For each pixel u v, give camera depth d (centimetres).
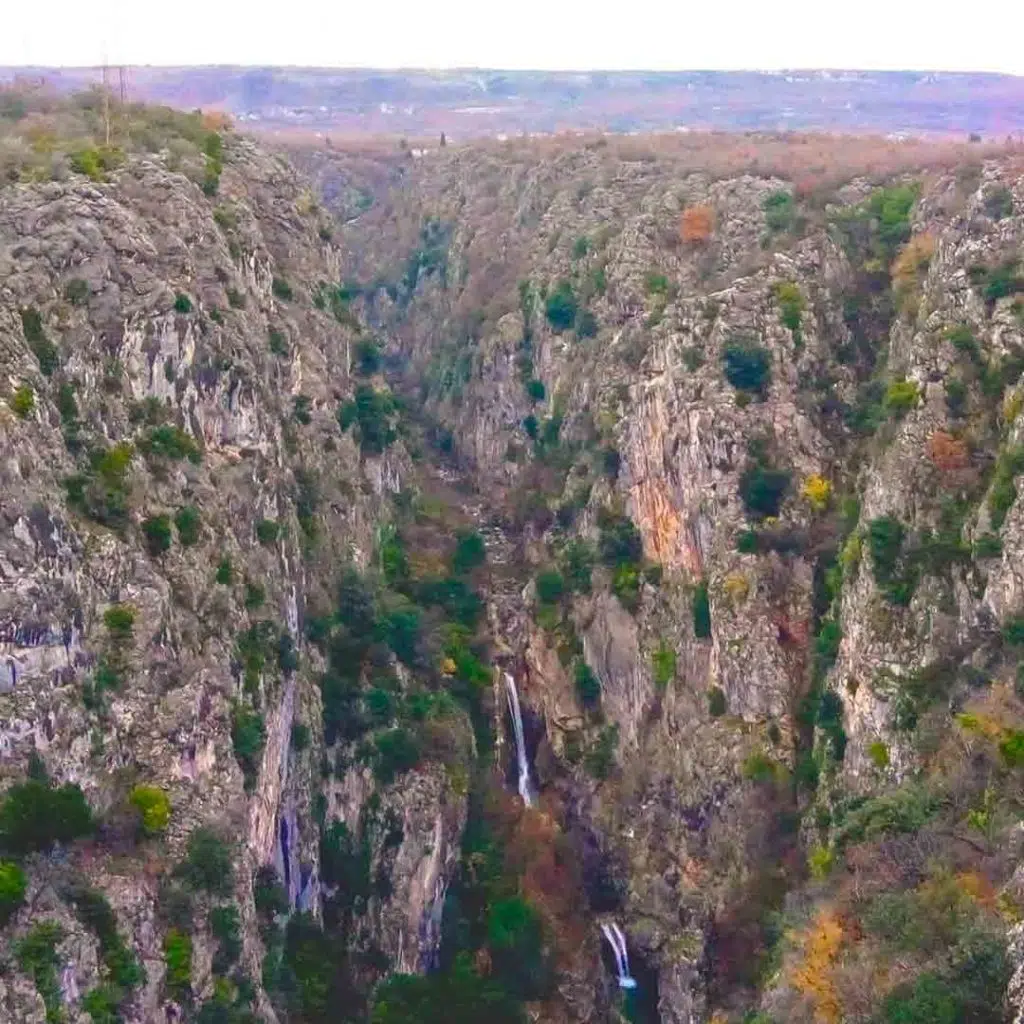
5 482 4862
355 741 7256
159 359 6181
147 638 5312
